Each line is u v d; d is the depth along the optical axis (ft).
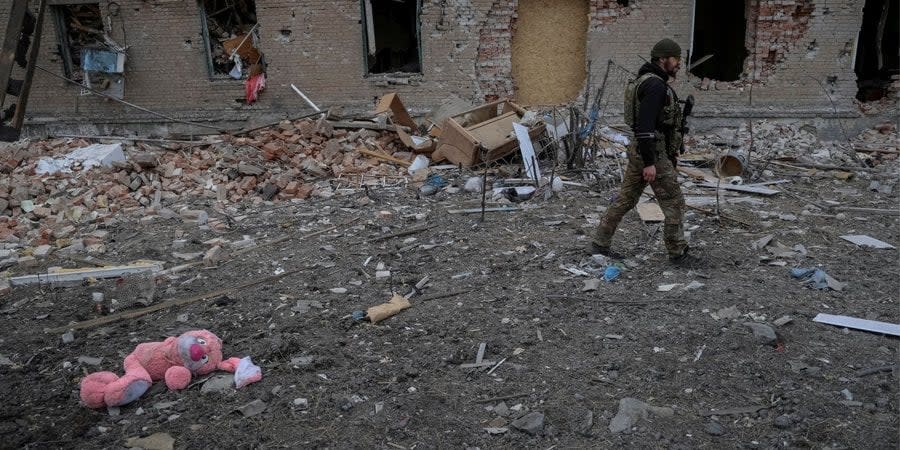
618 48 38.73
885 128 38.52
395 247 21.03
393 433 11.19
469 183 27.66
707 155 33.53
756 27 38.37
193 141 34.99
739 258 18.99
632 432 10.93
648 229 21.61
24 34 15.33
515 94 40.52
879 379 12.25
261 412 11.91
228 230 24.03
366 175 30.71
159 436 11.20
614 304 15.83
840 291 16.51
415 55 45.34
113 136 40.34
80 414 11.98
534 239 21.17
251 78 40.40
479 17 38.70
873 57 43.47
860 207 24.77
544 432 11.04
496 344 14.08
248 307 16.75
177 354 12.95
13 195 28.17
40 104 41.93
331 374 13.16
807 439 10.61
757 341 13.71
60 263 21.18
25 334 15.83
